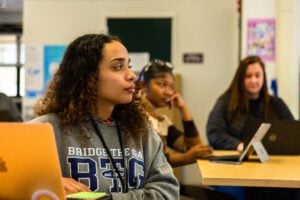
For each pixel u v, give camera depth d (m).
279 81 4.17
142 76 2.69
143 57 4.87
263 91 3.28
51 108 1.47
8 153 1.07
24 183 1.09
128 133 1.51
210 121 3.23
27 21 4.93
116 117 1.54
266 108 3.27
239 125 3.19
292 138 2.65
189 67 4.90
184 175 4.86
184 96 4.90
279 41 4.16
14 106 2.76
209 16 4.88
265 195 2.66
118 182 1.42
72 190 1.24
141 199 1.37
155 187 1.45
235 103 3.22
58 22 4.92
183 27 4.89
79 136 1.42
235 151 2.89
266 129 2.43
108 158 1.43
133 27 4.89
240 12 4.42
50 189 1.09
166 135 2.76
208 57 4.89
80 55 1.46
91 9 4.91
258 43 4.23
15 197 1.11
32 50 4.92
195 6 4.88
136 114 1.55
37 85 4.91
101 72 1.44
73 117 1.42
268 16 4.22
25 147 1.06
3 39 7.39
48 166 1.07
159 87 2.63
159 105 2.67
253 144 2.39
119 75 1.45
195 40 4.89
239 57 4.48
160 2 4.88
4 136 1.06
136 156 1.48
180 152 2.77
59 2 4.92
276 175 1.96
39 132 1.05
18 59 7.32
